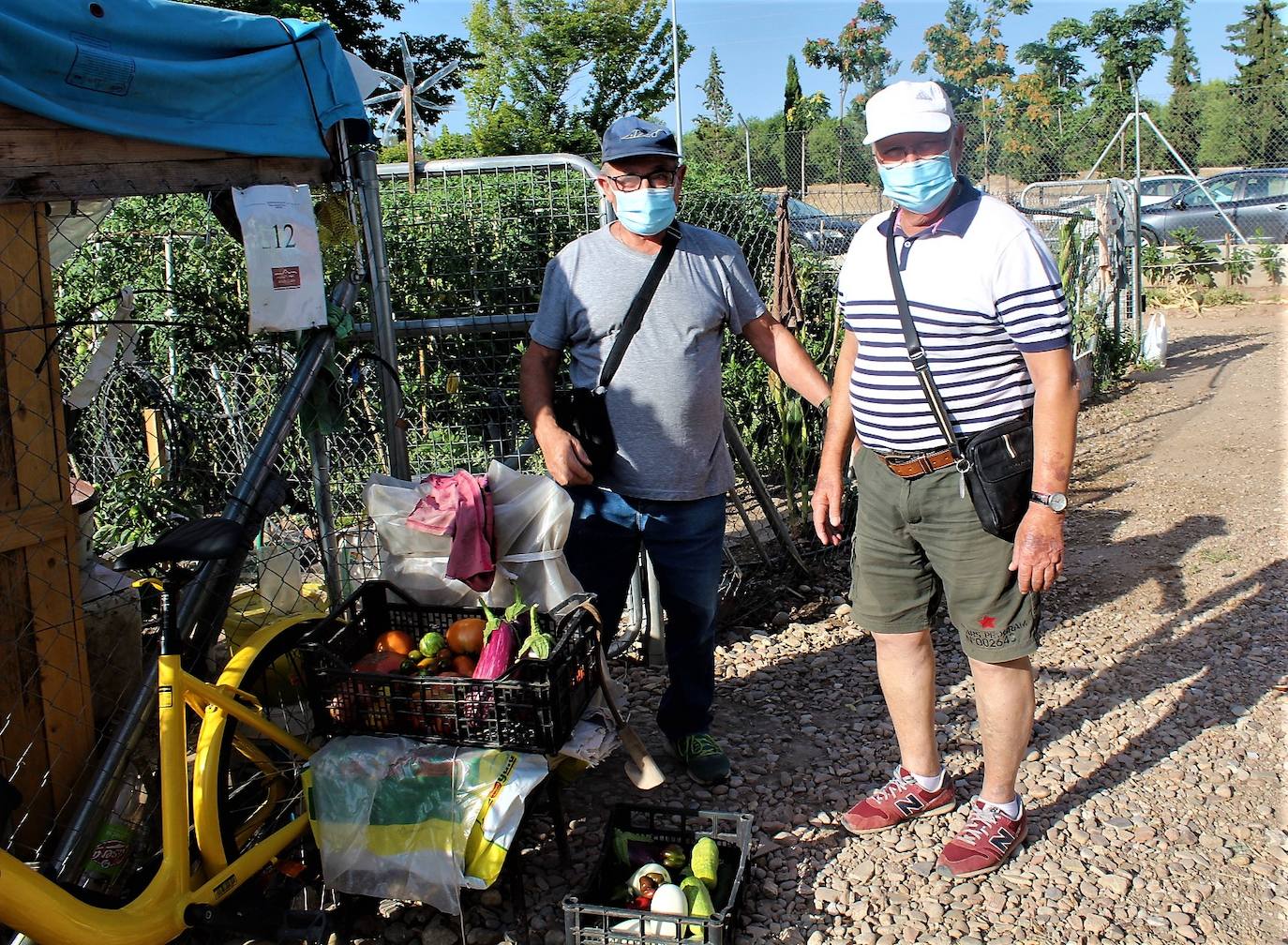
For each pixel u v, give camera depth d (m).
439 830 2.72
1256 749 3.69
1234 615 4.81
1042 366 2.70
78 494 3.43
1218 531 5.95
